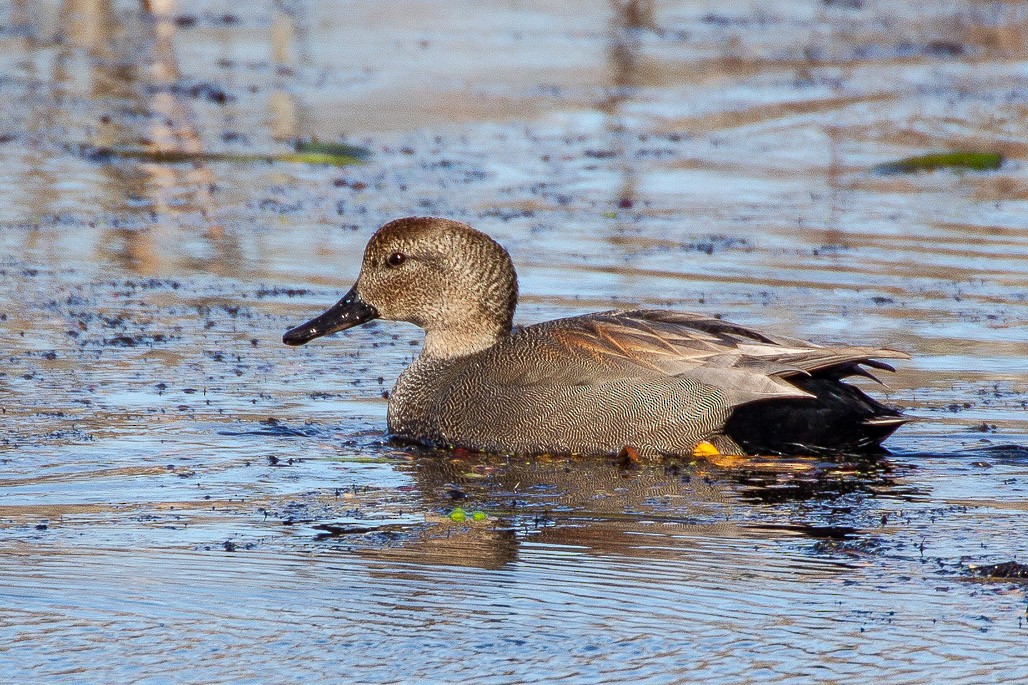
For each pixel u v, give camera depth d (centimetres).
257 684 780
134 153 2452
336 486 1141
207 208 2141
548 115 2759
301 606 883
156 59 3222
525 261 1869
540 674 791
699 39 3500
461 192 2234
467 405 1270
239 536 1012
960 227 2052
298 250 1925
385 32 3556
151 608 878
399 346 1566
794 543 1000
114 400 1346
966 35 3569
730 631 846
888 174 2362
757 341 1252
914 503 1093
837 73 3131
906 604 884
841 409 1209
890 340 1550
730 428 1221
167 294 1723
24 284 1750
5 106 2755
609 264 1859
